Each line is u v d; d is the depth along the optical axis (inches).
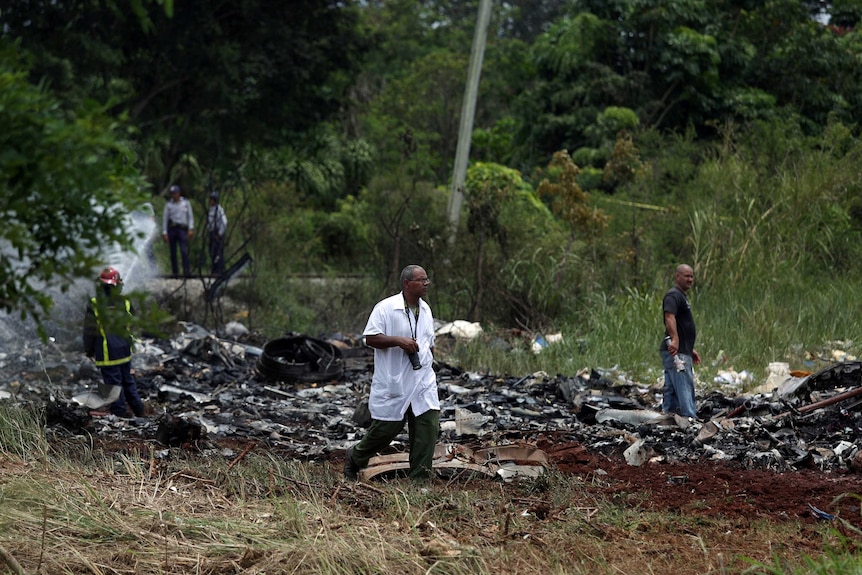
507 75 2642.7
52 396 655.1
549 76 1988.2
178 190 1208.2
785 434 587.8
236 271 1084.5
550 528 390.0
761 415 633.6
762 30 1872.5
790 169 1266.0
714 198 1211.9
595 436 601.9
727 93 1781.5
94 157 195.5
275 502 396.2
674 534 393.4
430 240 1152.2
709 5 1882.4
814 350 884.0
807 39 1806.1
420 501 419.2
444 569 331.0
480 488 473.7
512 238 1194.6
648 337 905.5
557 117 1852.9
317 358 831.1
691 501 450.3
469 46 3014.3
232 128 1797.5
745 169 1253.7
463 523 391.9
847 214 1227.2
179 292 1107.3
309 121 1900.8
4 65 192.9
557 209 1168.2
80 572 317.4
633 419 636.1
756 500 451.5
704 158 1382.9
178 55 1646.2
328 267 1533.0
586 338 931.3
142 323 212.5
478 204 1183.6
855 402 621.9
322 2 1781.5
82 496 384.5
